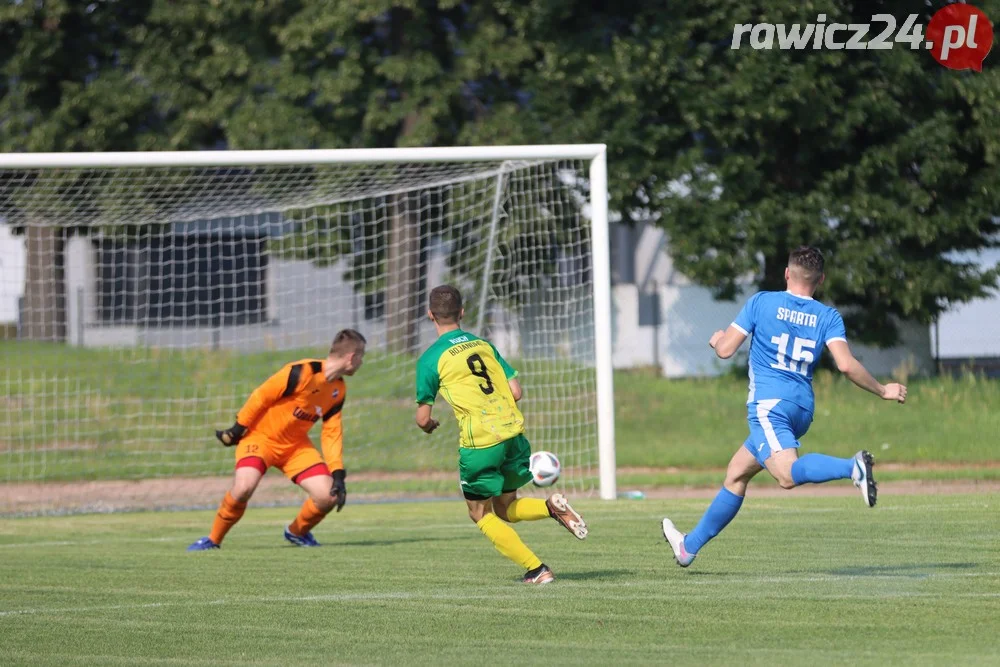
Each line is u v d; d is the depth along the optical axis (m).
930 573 24.17
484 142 75.12
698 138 75.06
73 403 60.72
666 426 62.56
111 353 69.38
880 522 33.03
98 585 24.97
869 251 70.94
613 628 19.34
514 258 61.91
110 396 61.59
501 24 77.81
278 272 84.38
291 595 23.30
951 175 71.25
